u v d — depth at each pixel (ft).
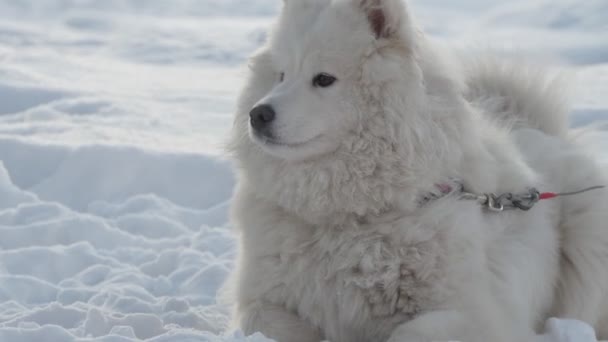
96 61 57.36
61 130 30.73
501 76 19.53
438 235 13.64
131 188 25.39
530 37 71.41
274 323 14.12
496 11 104.01
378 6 14.14
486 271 14.20
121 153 26.03
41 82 41.78
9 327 13.93
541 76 19.43
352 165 13.99
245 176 15.08
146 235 22.53
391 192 13.91
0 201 23.68
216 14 134.10
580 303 16.67
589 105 32.55
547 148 17.62
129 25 98.68
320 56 14.29
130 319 15.16
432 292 13.57
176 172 25.68
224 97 40.11
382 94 13.87
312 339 14.32
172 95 40.19
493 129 16.34
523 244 15.25
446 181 14.25
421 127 13.83
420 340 12.67
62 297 17.69
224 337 12.94
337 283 13.98
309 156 14.12
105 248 21.39
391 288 13.64
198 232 22.15
